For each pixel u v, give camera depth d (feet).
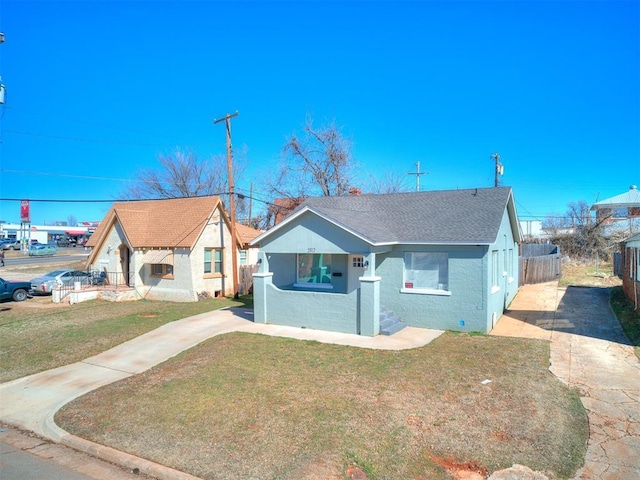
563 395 27.71
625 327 46.09
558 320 50.83
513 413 24.77
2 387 32.58
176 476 19.36
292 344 40.16
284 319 48.75
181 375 32.65
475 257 45.24
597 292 70.18
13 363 38.22
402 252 48.88
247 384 29.94
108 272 82.43
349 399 26.86
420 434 22.40
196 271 73.61
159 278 76.07
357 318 44.21
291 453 20.77
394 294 49.21
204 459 20.57
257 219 138.00
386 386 28.96
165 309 63.00
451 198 56.65
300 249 48.08
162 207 84.69
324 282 55.52
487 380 30.04
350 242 45.11
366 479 18.65
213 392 28.71
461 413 24.77
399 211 56.18
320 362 34.45
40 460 21.74
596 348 38.45
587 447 21.47
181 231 75.31
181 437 22.84
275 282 58.13
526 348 38.45
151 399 28.19
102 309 64.08
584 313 54.03
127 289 74.74
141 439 22.88
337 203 62.39
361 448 21.09
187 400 27.61
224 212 79.56
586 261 116.78
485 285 44.70
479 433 22.49
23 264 143.54
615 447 21.47
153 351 40.40
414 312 48.11
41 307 67.72
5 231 275.59
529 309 58.29
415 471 19.24
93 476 20.02
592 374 31.76
